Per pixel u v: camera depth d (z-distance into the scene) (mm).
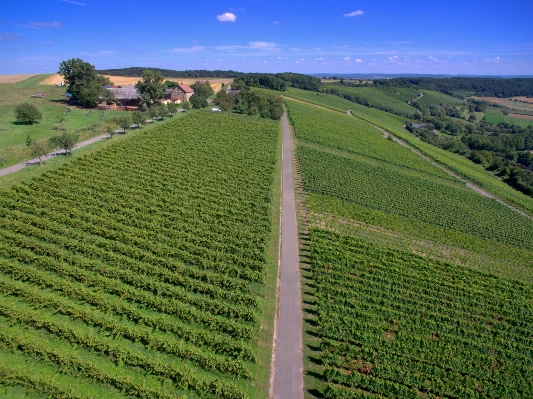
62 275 37844
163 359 30000
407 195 77375
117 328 31641
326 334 34469
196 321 34156
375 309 39094
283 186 72000
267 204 59906
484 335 37250
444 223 66438
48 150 69562
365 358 32719
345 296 40750
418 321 38188
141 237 46062
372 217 63469
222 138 94625
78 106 122125
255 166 76750
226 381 28844
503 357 35094
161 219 50469
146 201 55219
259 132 107062
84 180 58719
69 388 26531
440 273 48281
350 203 68188
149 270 39531
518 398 30812
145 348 30891
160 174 66125
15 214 45938
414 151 127125
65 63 120250
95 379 27531
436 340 35875
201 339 31891
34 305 33688
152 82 121375
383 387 29609
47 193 52875
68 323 32438
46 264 38531
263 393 28297
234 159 79375
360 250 50312
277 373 30172
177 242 45531
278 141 101625
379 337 34844
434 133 198625
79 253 41719
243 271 41500
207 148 84250
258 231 51562
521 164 163125
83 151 73188
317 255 47312
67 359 28156
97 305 34500
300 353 32375
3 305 32156
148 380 28234
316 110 172500
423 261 50625
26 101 123438
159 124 103625
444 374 31812
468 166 127812
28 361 28453
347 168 87688
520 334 38969
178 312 34344
